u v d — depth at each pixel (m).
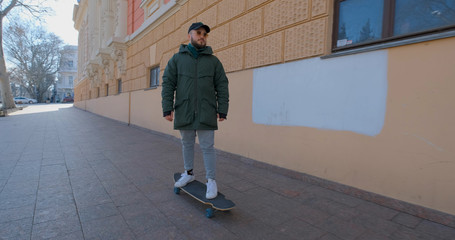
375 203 2.56
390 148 2.46
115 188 3.02
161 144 6.05
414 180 2.30
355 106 2.74
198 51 2.53
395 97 2.42
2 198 2.66
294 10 3.41
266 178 3.43
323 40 3.08
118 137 7.12
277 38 3.67
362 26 2.86
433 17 2.30
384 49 2.49
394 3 2.59
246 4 4.21
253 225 2.17
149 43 8.34
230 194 2.86
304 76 3.30
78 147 5.54
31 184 3.11
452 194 2.08
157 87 7.72
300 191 2.94
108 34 12.34
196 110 2.45
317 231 2.07
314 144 3.18
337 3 3.09
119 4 10.71
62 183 3.17
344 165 2.86
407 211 2.32
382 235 2.00
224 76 2.64
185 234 2.02
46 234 1.98
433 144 2.18
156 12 7.47
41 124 10.58
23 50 45.81
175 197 2.77
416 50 2.27
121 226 2.13
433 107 2.17
